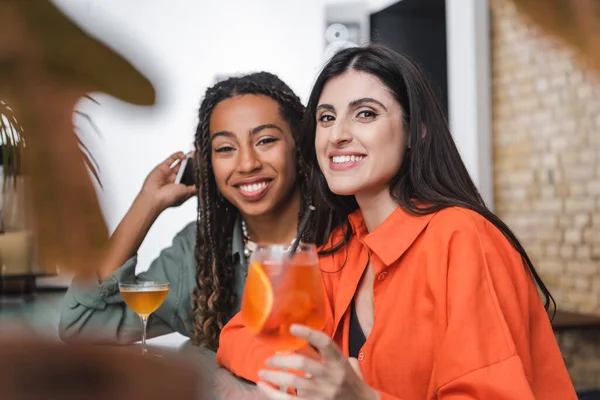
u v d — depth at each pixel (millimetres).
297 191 1908
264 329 895
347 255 1433
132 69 117
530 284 1257
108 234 118
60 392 119
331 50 3637
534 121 3418
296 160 1878
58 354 123
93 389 122
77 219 117
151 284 1476
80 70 115
